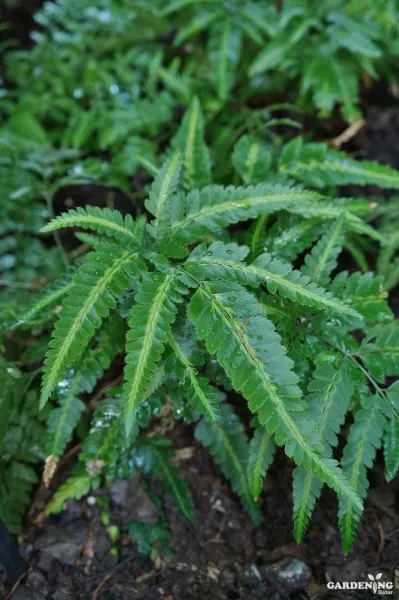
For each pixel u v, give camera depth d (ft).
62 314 1.45
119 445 1.65
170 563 1.68
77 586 1.63
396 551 1.64
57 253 2.18
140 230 1.60
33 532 1.71
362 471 1.49
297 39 2.29
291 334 1.59
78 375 1.63
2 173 2.22
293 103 2.47
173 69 2.46
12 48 2.94
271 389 1.40
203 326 1.45
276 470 1.79
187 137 1.87
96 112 2.41
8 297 2.05
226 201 1.61
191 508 1.70
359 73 2.45
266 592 1.63
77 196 2.34
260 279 1.49
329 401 1.52
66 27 2.72
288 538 1.69
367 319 1.62
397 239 2.01
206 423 1.68
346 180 1.86
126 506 1.74
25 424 1.73
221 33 2.40
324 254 1.66
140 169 2.34
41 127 2.38
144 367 1.40
